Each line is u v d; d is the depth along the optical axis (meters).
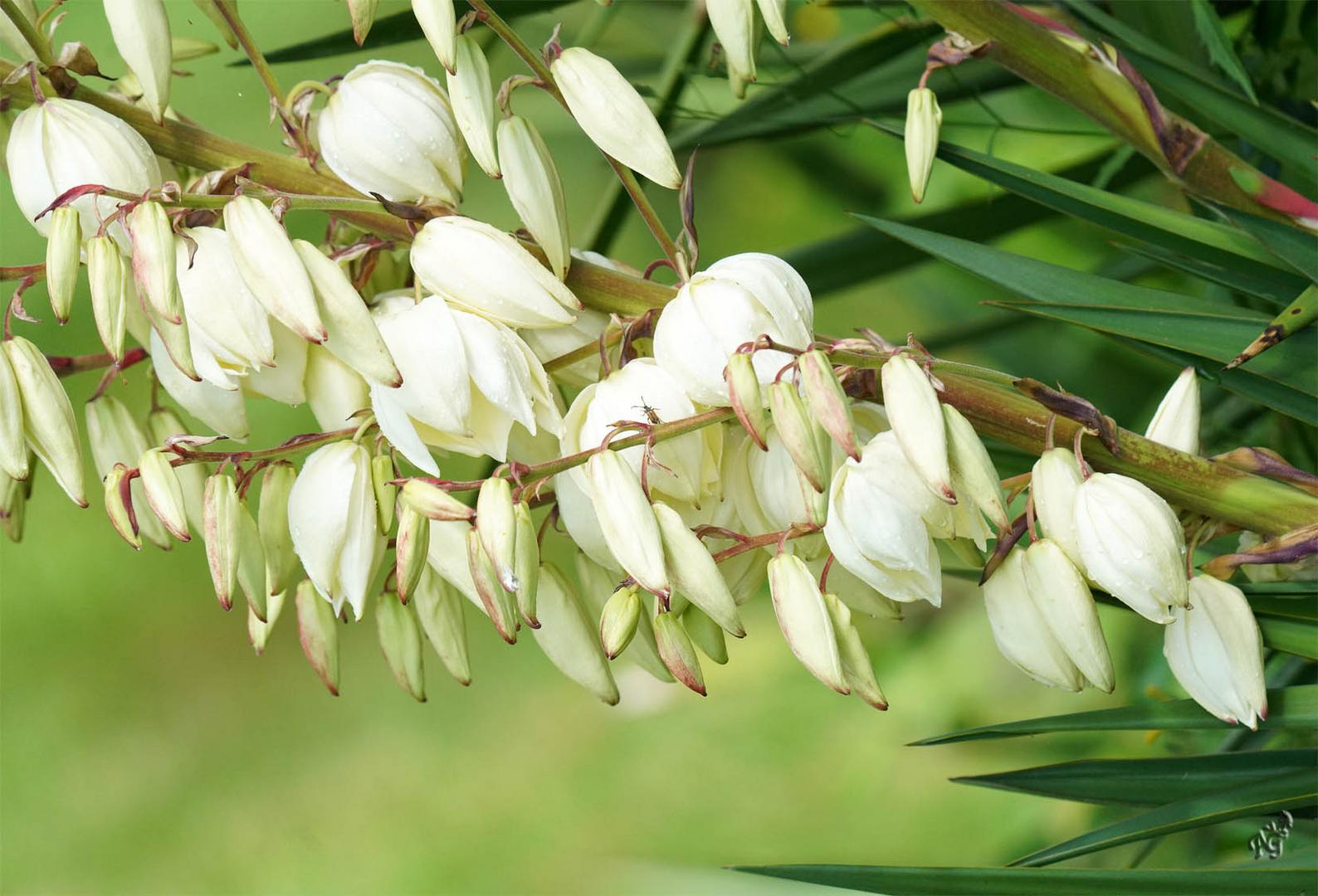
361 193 1.52
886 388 1.46
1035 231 2.21
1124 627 2.07
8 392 1.47
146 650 3.99
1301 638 1.54
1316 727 1.54
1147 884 1.49
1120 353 1.96
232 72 2.54
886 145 2.23
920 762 3.27
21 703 3.88
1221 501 1.52
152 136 1.51
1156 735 1.77
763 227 2.74
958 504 1.48
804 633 1.48
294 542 1.50
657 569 1.46
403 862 3.47
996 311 1.90
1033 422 1.51
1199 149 1.56
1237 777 1.57
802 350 1.47
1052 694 2.52
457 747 3.70
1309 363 1.56
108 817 3.70
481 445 1.50
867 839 3.15
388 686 3.91
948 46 1.55
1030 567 1.49
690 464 1.50
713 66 1.76
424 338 1.48
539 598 1.54
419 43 2.13
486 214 2.72
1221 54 1.62
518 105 2.29
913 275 2.32
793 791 3.26
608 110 1.49
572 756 3.63
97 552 4.11
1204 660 1.51
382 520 1.50
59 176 1.47
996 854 2.63
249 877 3.55
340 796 3.70
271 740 3.81
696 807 3.43
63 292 1.45
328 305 1.46
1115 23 1.66
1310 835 1.64
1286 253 1.55
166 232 1.45
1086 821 2.22
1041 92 2.00
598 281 1.51
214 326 1.47
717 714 3.53
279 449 1.50
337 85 1.52
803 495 1.50
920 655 2.64
